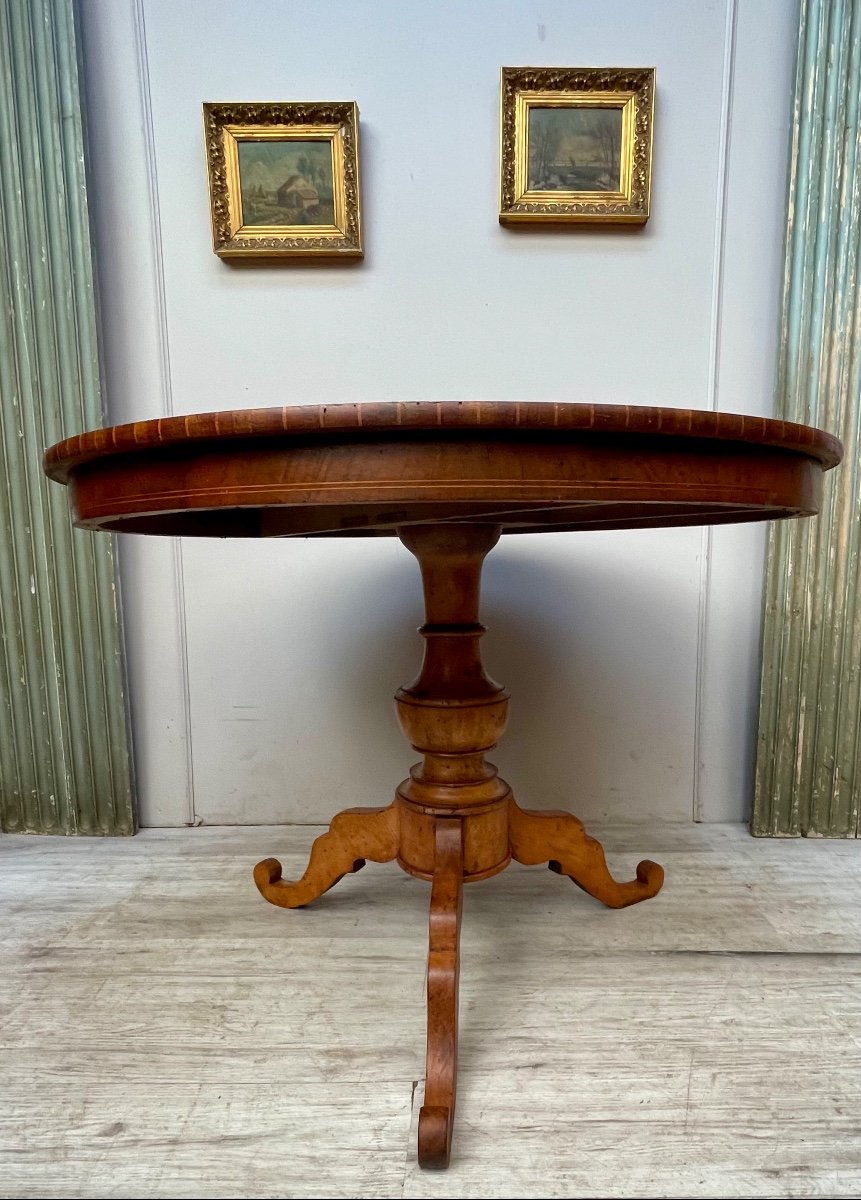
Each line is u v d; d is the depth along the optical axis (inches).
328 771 58.3
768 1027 32.9
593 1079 29.8
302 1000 35.3
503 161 51.8
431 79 52.3
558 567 56.6
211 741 58.2
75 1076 30.2
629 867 49.8
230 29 52.1
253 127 51.7
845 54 50.7
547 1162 25.9
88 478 26.9
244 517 42.3
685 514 37.8
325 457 21.8
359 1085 29.6
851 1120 27.7
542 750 57.7
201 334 54.6
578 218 52.4
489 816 38.7
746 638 56.9
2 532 55.1
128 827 57.1
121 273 54.3
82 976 37.4
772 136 53.1
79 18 51.4
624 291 54.1
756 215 53.7
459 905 33.6
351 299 54.1
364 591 56.8
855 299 52.4
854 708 55.0
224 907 44.9
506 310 54.1
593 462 22.3
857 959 38.4
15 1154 26.4
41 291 53.0
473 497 21.5
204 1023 33.5
